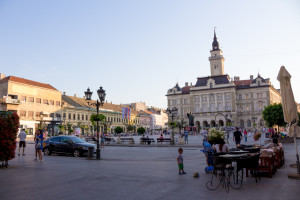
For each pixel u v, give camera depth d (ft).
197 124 345.31
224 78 340.80
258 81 329.72
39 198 23.59
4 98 186.50
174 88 380.17
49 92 231.71
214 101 338.75
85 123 269.44
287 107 32.86
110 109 324.80
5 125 41.88
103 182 30.45
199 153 69.46
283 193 24.58
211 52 372.38
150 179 32.19
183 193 25.22
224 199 22.98
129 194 24.93
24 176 34.37
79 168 41.73
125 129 346.95
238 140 67.36
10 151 42.47
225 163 28.84
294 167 40.50
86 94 68.23
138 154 68.59
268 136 145.48
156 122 480.23
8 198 23.58
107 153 72.02
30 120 207.92
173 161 51.78
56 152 64.69
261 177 32.71
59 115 223.51
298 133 32.76
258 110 321.73
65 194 24.99
